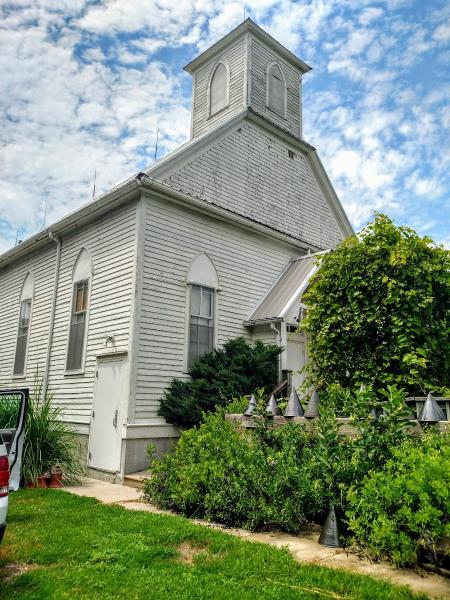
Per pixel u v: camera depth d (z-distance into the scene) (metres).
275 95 15.79
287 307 11.55
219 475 5.70
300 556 4.31
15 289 15.75
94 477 9.55
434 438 4.62
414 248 6.80
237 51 15.45
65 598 3.39
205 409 9.44
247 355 10.55
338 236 16.88
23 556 4.33
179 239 10.81
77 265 12.24
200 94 16.61
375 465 4.82
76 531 5.11
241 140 13.67
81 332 11.48
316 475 5.12
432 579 3.72
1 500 3.78
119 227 10.68
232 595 3.39
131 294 9.77
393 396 5.01
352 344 7.08
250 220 12.44
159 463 6.89
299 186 15.59
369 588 3.46
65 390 11.48
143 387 9.41
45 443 8.55
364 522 4.29
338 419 5.72
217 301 11.42
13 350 14.95
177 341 10.29
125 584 3.63
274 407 6.74
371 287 6.93
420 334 6.49
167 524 5.33
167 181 11.08
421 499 3.88
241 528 5.41
